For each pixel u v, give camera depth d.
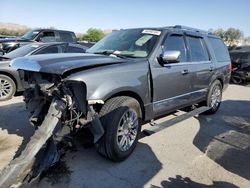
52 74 3.49
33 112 4.02
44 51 8.21
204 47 6.04
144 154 4.20
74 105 3.43
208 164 4.02
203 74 5.79
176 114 6.14
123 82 3.77
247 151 4.55
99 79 3.51
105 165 3.80
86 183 3.37
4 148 4.17
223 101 8.53
